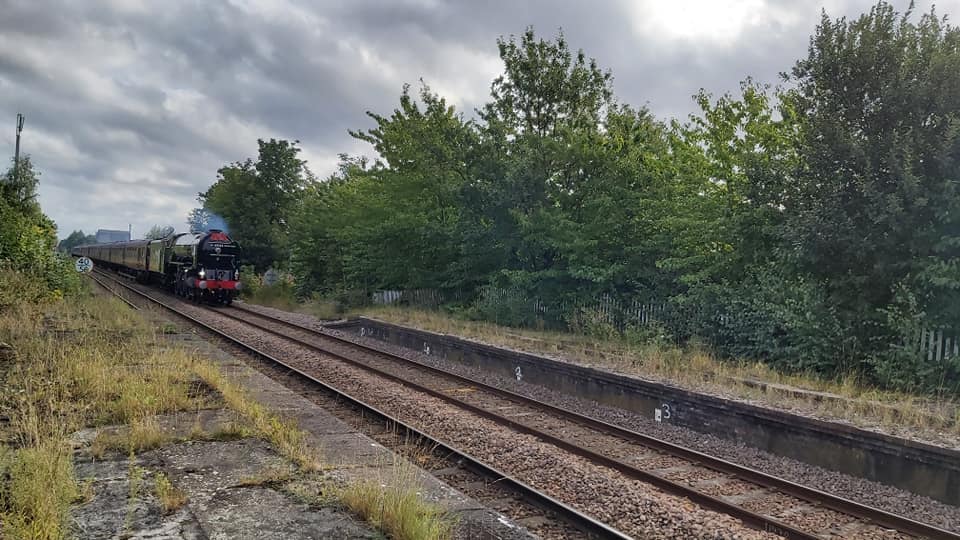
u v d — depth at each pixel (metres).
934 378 10.31
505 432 9.30
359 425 9.77
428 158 23.86
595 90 22.58
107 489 5.77
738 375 12.12
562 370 13.47
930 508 7.10
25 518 4.73
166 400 8.99
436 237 24.03
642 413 11.54
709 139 16.22
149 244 44.09
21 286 20.22
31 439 6.64
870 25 12.13
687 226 15.91
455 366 16.42
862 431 8.16
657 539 5.77
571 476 7.27
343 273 32.34
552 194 20.19
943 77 10.96
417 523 4.95
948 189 10.34
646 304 17.30
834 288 12.06
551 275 19.28
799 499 7.09
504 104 22.70
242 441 7.49
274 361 14.82
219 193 48.66
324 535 4.94
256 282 42.69
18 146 33.78
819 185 12.23
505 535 5.27
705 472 8.02
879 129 11.82
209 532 4.90
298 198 47.97
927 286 10.71
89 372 10.05
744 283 14.59
